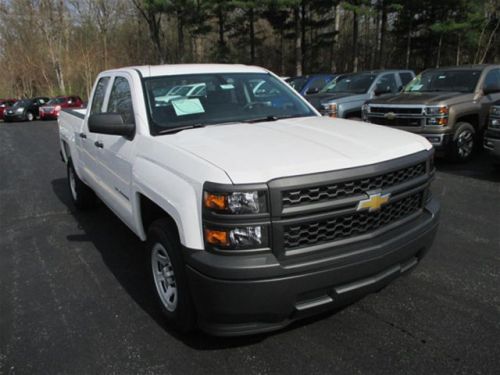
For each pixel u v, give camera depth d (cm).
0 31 4888
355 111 1041
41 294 379
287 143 282
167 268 311
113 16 4422
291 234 247
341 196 254
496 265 398
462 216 529
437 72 926
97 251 470
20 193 744
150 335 312
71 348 301
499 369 264
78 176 582
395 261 276
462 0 2856
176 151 286
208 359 283
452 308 330
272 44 4256
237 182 237
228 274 238
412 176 293
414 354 279
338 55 4000
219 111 370
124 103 385
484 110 830
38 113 3036
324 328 310
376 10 3005
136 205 338
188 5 3177
